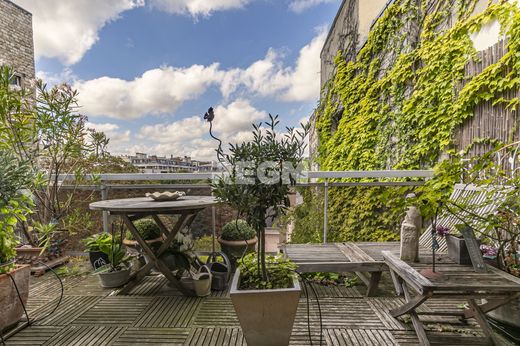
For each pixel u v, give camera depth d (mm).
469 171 1730
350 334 1698
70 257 3119
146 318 1920
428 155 3201
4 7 8727
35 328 1819
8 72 2703
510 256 1668
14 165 1923
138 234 2238
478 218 1696
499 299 1498
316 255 2273
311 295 2215
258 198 1369
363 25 4906
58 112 2924
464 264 1663
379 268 2068
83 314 1984
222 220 3031
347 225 3090
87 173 3129
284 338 1386
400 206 1724
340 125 5344
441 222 2338
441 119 2986
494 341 1520
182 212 2277
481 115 2557
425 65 3291
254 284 1464
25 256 2771
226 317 1924
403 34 3705
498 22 2412
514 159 1994
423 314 1758
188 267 2443
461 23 2779
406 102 3498
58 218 3008
